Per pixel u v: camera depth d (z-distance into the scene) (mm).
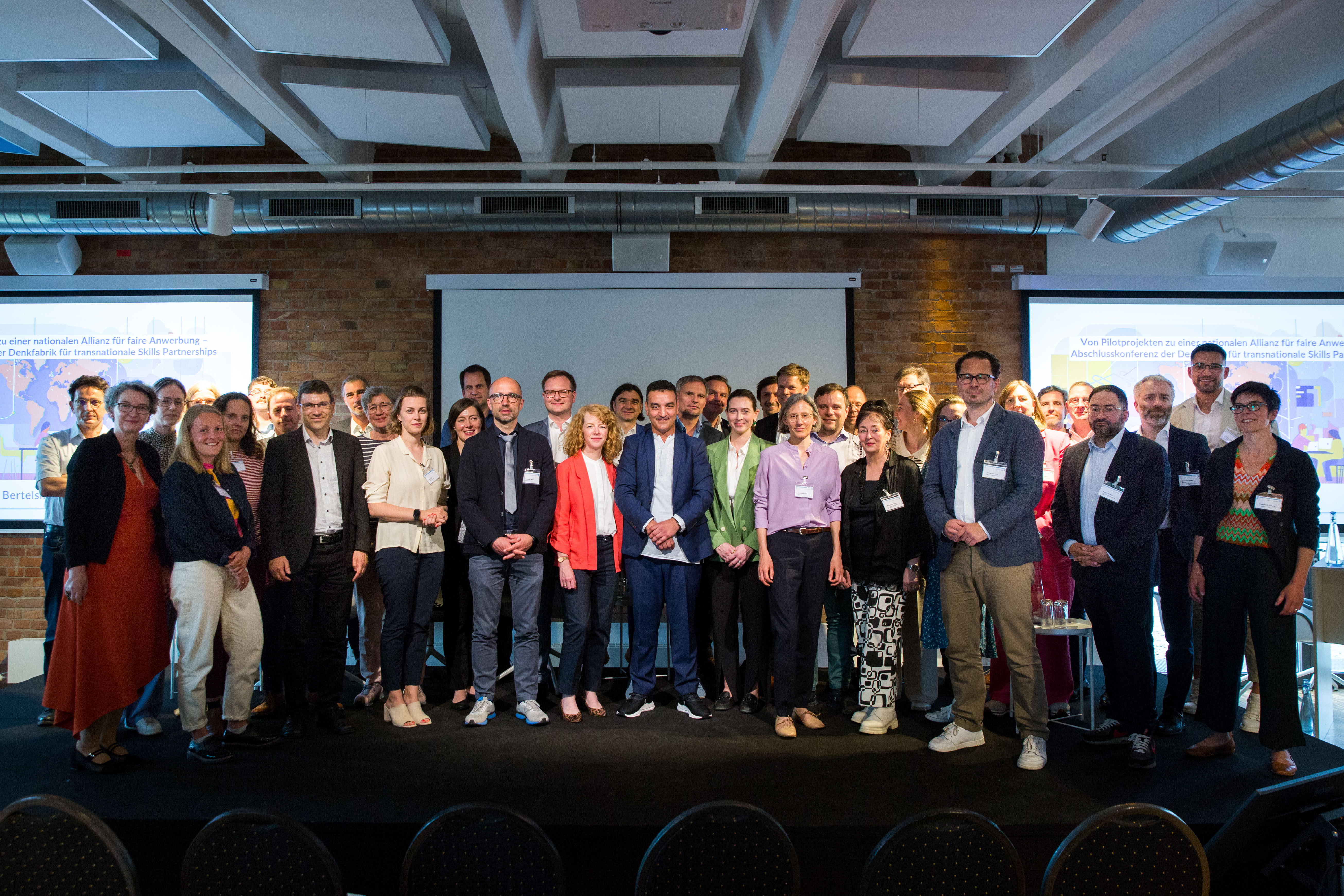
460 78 4602
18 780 3023
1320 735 3725
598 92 4508
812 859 2580
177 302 6238
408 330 6258
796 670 3627
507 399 3842
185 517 3160
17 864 1602
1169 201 5230
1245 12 3582
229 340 6234
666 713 3938
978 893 1645
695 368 6250
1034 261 6426
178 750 3402
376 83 4484
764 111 4492
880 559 3596
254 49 4020
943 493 3438
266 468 3602
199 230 5824
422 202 5719
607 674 4879
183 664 3199
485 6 3463
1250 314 6402
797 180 6281
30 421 6188
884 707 3596
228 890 1646
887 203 5848
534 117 4570
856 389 4816
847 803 2770
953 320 6359
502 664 4590
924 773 3064
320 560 3627
